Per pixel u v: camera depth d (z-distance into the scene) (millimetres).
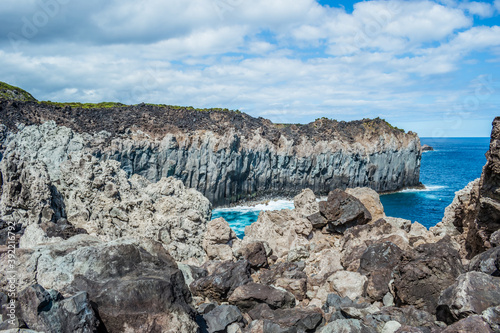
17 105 99125
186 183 105875
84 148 91250
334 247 22906
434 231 24828
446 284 14164
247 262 18188
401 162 127375
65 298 10539
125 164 98500
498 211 16703
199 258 23953
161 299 11078
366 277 17406
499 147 16172
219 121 121500
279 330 13211
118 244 12508
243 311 15867
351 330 12281
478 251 18281
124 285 11023
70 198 28656
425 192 122312
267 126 128125
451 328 10953
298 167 119375
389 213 89812
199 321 13688
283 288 17844
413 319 13086
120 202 27625
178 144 104375
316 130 129250
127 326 10500
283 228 24562
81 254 12227
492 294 12117
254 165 115062
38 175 25359
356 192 26422
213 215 96188
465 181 142375
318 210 26875
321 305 16266
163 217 25109
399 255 17266
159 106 133500
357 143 123688
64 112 105312
